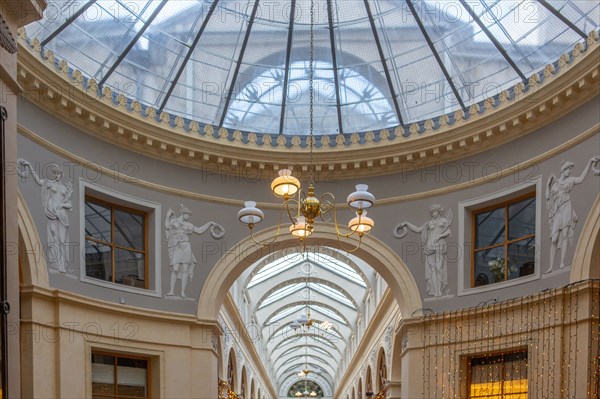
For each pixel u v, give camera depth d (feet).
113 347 42.57
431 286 46.85
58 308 39.09
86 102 41.91
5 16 21.26
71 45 42.91
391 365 61.05
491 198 45.01
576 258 38.22
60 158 41.09
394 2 45.68
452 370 44.42
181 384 45.14
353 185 50.11
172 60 47.34
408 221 48.37
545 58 43.88
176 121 47.32
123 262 45.27
